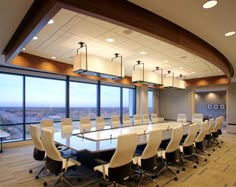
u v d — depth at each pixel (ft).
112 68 15.12
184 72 24.40
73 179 10.46
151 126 17.99
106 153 10.71
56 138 11.84
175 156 11.13
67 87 22.61
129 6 7.86
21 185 9.73
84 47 14.06
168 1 7.48
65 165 8.99
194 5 7.70
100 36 11.75
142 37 11.87
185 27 9.99
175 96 34.63
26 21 9.16
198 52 11.62
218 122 19.20
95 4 6.87
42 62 17.51
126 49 14.44
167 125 18.89
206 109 45.16
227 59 17.31
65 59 18.29
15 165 12.85
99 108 26.40
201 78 29.37
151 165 9.50
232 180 10.55
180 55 16.06
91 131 14.55
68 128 15.62
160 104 36.99
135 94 31.81
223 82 27.07
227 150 17.52
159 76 20.84
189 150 12.55
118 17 7.49
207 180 10.52
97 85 26.40
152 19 8.74
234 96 27.76
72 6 6.40
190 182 10.24
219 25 9.63
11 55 12.67
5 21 9.07
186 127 17.38
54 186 9.38
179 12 8.33
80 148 9.30
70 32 11.13
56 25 10.12
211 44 12.84
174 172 11.59
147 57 16.78
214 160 14.34
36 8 7.96
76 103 23.95
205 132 14.94
